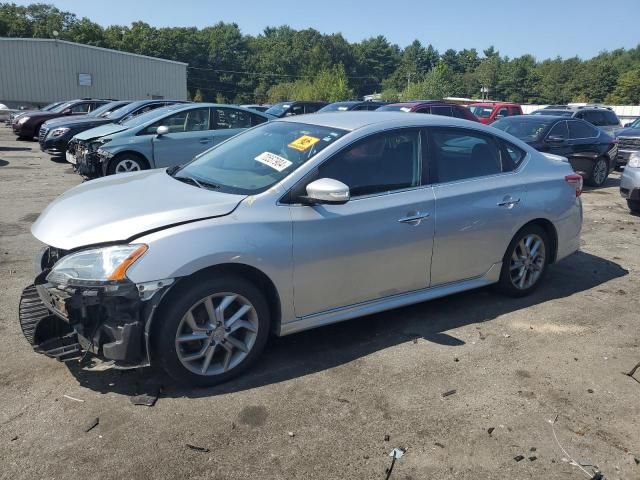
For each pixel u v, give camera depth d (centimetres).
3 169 1255
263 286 364
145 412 319
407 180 422
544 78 11419
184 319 331
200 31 11800
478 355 402
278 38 12688
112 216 338
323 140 400
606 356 408
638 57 13000
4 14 8712
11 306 459
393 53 13362
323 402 336
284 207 361
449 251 440
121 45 9500
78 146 1036
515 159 498
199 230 329
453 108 1371
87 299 310
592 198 1077
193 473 272
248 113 1131
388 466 283
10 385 342
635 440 310
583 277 587
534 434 312
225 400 335
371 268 399
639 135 1465
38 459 278
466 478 276
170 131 1035
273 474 274
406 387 356
